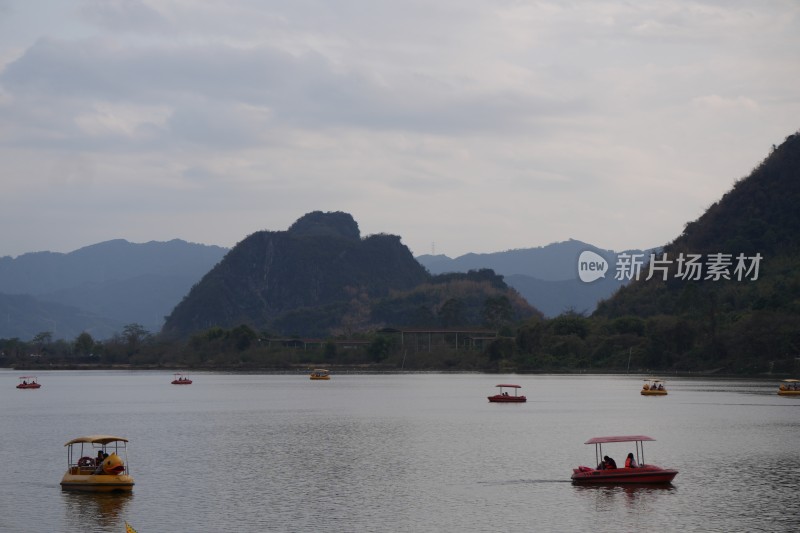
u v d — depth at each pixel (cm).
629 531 5838
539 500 6756
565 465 8388
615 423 12212
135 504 6688
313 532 5825
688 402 16025
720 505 6544
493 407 15325
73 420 13388
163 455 9200
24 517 6303
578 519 6147
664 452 9181
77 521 6181
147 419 13450
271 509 6488
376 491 7125
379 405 15975
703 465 8300
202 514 6341
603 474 7362
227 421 12962
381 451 9406
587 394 18550
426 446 9806
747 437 10431
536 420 12744
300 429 11694
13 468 8438
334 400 17425
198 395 19562
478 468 8231
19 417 14012
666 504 6581
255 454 9231
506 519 6153
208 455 9175
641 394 18062
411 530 5862
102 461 7475
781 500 6706
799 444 9781
